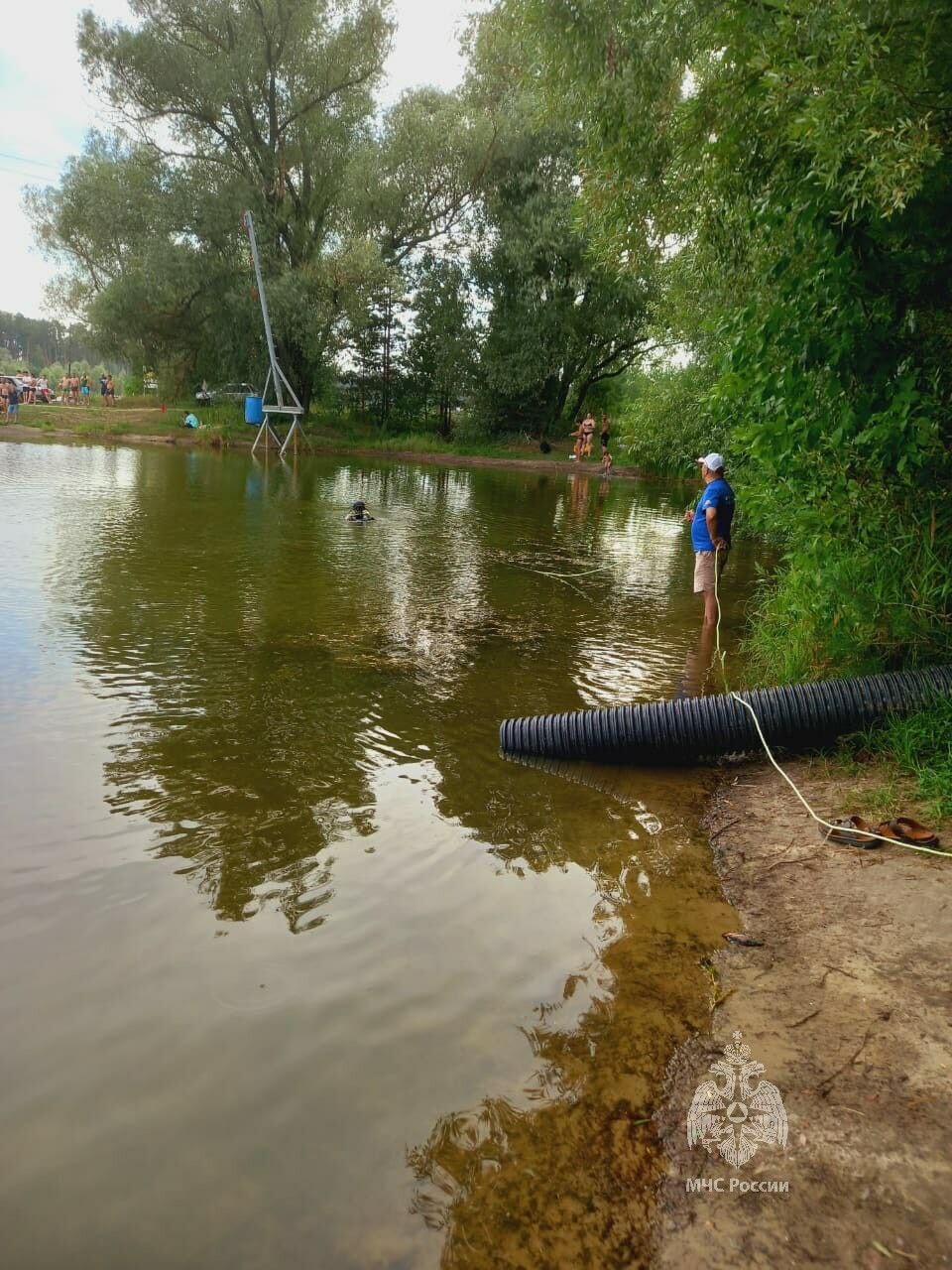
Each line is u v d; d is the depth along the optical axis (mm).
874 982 3160
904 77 4938
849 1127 2484
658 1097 2650
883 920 3561
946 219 5445
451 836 4281
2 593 8281
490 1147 2443
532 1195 2297
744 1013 3045
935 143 4766
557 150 32375
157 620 7797
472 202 34938
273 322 32812
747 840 4430
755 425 6762
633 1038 2914
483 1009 3016
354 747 5301
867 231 5633
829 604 6648
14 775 4574
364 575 10477
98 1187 2254
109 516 13562
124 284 33344
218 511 15062
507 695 6480
